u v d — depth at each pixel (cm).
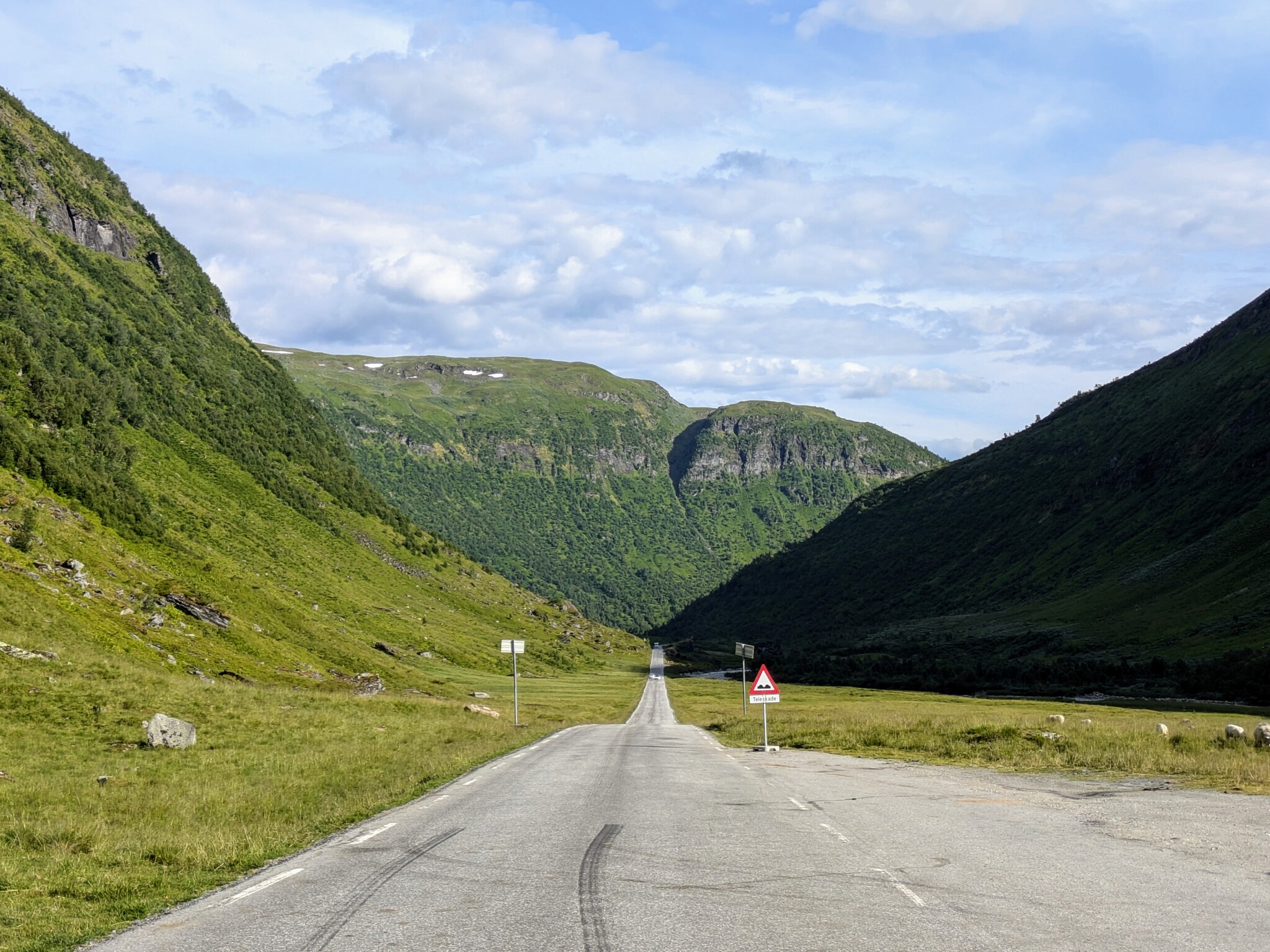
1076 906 916
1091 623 19675
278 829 1497
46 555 7806
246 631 9450
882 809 1634
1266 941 788
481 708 5938
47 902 1013
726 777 2252
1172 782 1972
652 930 835
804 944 786
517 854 1230
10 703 3069
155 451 17350
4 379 13700
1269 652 13188
